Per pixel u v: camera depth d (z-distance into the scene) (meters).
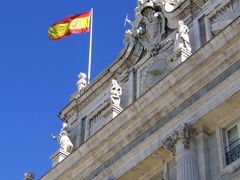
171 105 23.84
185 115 23.06
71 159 27.20
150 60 28.69
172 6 29.83
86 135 30.55
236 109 22.16
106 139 25.70
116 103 28.05
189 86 23.39
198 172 21.88
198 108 22.77
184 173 21.69
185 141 22.44
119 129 25.25
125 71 30.14
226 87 22.08
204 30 27.00
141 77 28.86
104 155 25.89
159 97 24.09
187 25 27.92
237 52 22.31
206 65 23.02
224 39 22.55
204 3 27.70
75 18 34.84
